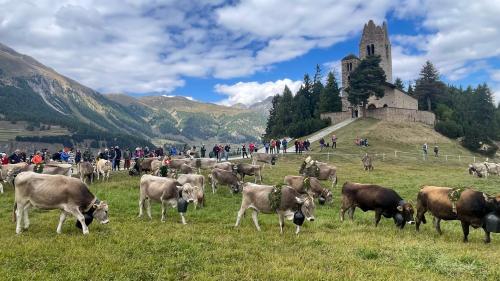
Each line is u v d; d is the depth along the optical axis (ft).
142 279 37.17
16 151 115.85
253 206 58.70
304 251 46.68
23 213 56.95
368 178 133.18
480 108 494.18
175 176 95.86
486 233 54.95
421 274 39.11
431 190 60.29
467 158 245.45
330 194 87.15
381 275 38.27
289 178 87.81
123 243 47.19
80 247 44.75
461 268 41.42
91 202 52.54
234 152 271.08
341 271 39.68
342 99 406.00
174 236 51.42
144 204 74.90
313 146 261.03
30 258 40.83
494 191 112.37
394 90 372.17
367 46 431.84
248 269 39.34
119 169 138.41
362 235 56.18
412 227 65.92
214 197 89.71
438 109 429.38
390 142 271.69
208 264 40.96
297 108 422.41
